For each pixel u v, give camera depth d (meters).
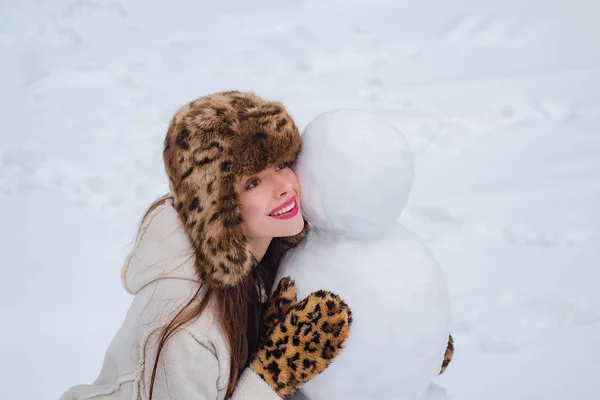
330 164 1.60
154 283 1.66
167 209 1.66
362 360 1.61
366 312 1.61
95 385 1.82
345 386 1.64
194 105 1.57
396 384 1.65
